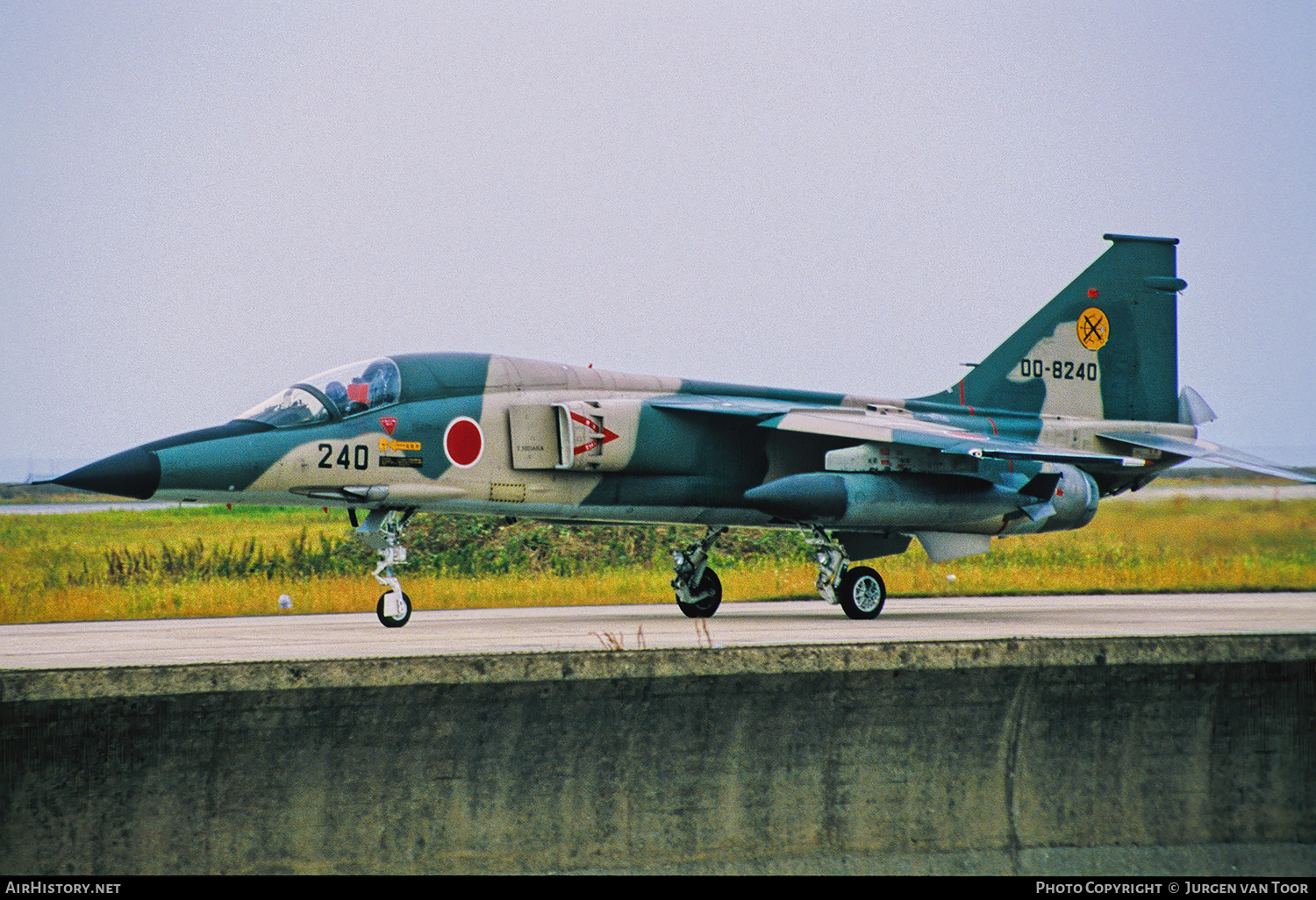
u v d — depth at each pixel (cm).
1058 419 7838
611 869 3578
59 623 6556
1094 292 8025
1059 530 7150
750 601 8725
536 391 6278
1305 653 4194
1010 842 3922
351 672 3338
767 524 6956
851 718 3778
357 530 5922
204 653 4059
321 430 5634
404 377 5919
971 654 3844
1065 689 3966
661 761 3631
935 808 3850
